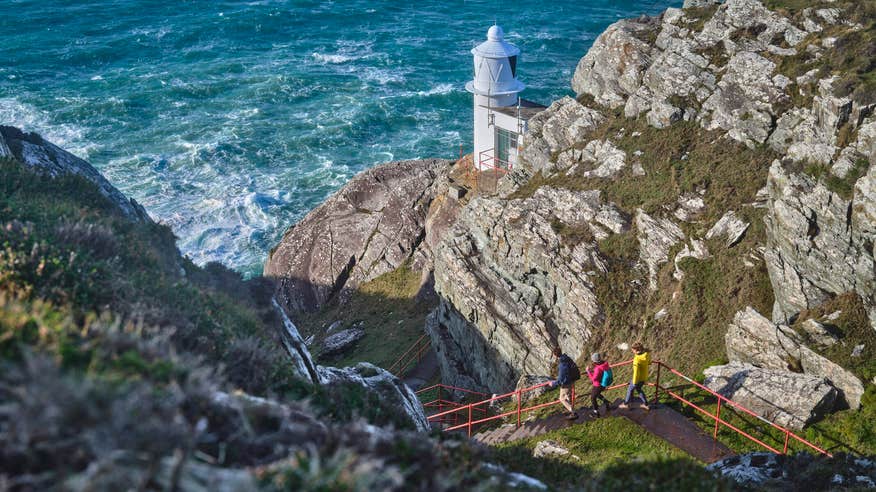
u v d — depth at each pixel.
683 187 25.16
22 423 3.94
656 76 29.36
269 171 62.53
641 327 22.28
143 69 85.50
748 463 13.83
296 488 4.49
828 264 17.97
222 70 84.94
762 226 21.62
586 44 93.06
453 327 29.69
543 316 25.47
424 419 17.58
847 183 17.98
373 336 37.81
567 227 26.28
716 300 20.66
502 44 38.19
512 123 37.81
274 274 46.19
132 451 4.11
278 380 8.43
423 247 41.47
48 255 8.21
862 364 16.36
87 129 69.81
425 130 70.69
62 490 3.87
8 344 4.97
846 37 24.52
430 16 104.88
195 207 56.72
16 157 18.03
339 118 71.75
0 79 81.06
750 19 28.28
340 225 44.81
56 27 98.31
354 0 110.88
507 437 17.16
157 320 7.97
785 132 23.84
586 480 8.26
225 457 5.07
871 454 14.41
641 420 16.16
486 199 29.11
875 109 19.23
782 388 16.33
